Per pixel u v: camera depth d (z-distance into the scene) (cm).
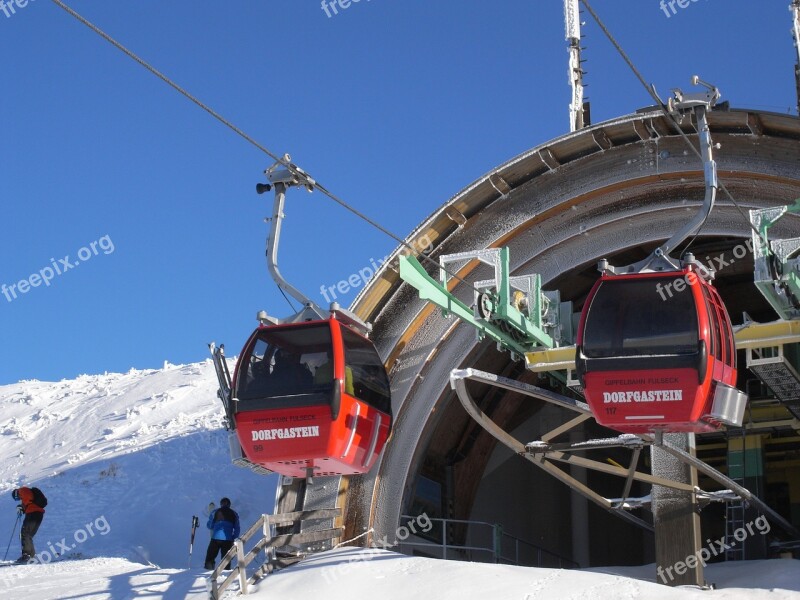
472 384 2436
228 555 1738
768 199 2056
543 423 2919
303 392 1603
